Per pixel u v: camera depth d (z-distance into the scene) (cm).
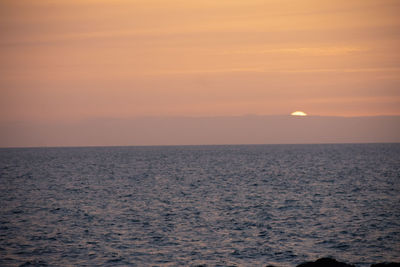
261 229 5025
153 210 6366
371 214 5884
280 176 11700
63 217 5891
